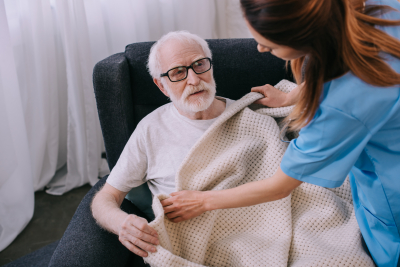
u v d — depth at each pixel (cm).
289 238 102
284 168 79
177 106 117
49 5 185
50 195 211
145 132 120
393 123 71
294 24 60
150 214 129
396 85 66
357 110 67
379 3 73
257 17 62
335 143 71
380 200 82
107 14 202
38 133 198
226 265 101
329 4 59
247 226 108
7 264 161
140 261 113
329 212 107
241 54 131
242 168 111
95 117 210
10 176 168
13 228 176
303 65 87
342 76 67
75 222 106
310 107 70
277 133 114
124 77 124
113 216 99
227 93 136
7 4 172
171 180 115
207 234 98
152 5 209
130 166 118
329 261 90
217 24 233
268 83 134
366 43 65
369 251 95
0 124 157
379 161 77
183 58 110
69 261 91
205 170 110
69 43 188
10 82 165
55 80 199
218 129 118
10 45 162
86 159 217
